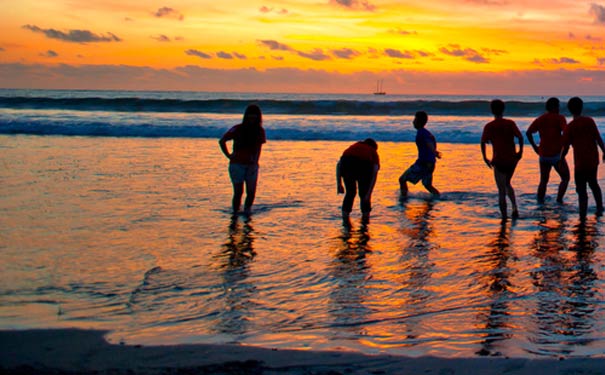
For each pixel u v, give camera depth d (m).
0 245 6.45
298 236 7.14
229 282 5.28
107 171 12.39
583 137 8.56
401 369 3.42
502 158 8.37
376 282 5.34
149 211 8.49
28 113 27.95
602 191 10.85
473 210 9.02
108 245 6.54
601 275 5.58
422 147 10.09
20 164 13.22
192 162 14.06
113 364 3.44
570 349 3.81
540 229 7.68
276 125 23.27
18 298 4.77
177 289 5.06
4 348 3.67
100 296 4.85
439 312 4.57
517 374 3.34
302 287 5.16
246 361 3.51
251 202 8.61
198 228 7.49
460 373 3.36
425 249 6.57
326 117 27.55
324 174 12.44
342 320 4.38
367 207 8.43
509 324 4.31
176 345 3.75
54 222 7.66
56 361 3.47
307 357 3.58
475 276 5.54
